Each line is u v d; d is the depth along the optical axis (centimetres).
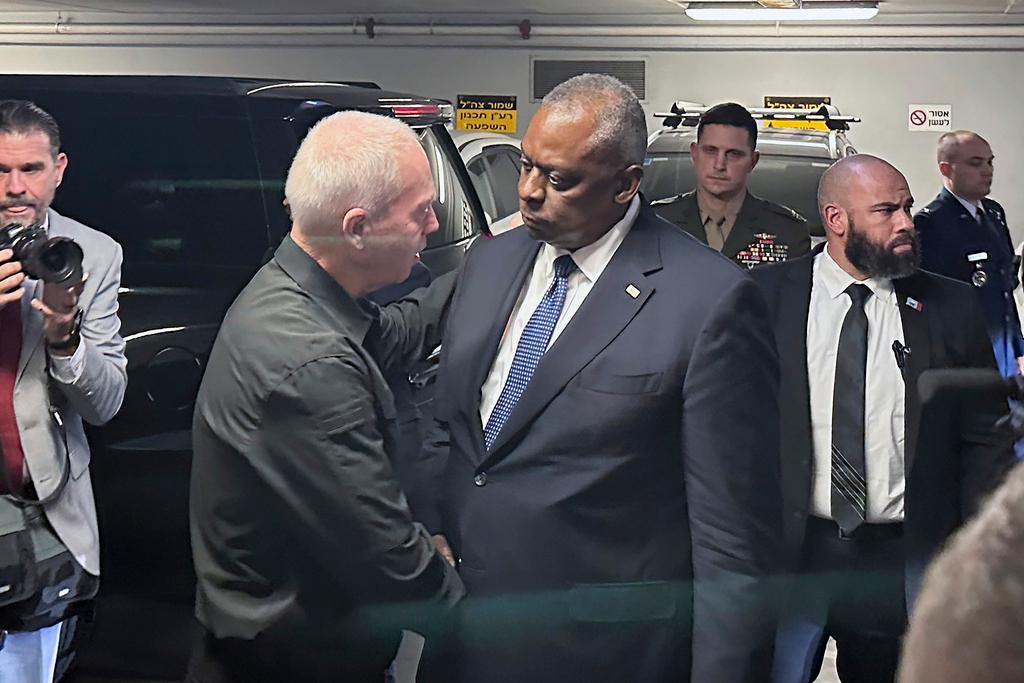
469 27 827
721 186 300
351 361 168
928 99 798
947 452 213
